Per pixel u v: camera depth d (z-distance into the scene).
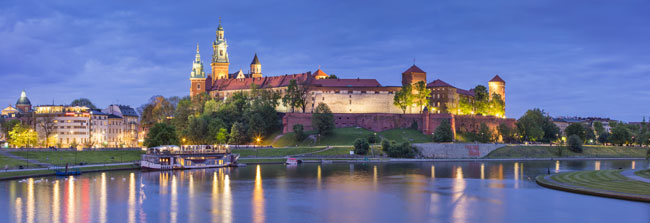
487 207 95.56
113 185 121.00
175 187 119.38
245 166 176.88
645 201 95.25
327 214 90.00
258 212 91.31
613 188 106.25
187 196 107.06
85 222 83.06
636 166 182.12
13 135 199.38
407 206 97.25
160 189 115.94
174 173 150.38
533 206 95.19
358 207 96.19
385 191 115.12
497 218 86.62
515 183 128.00
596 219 84.25
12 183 121.00
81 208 93.38
